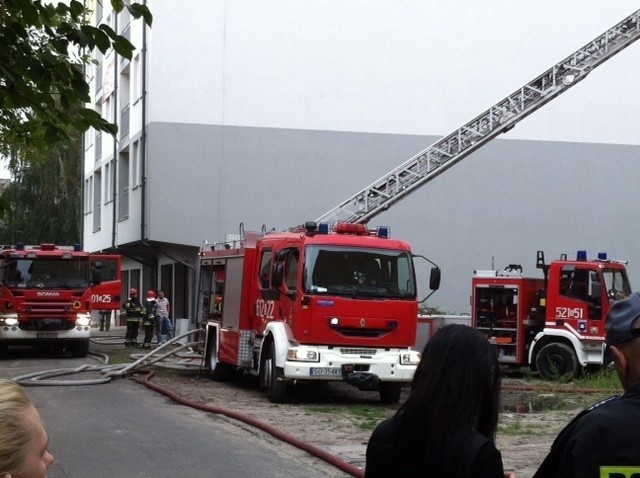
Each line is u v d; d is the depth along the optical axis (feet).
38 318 82.43
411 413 10.07
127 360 78.84
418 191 105.81
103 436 39.04
